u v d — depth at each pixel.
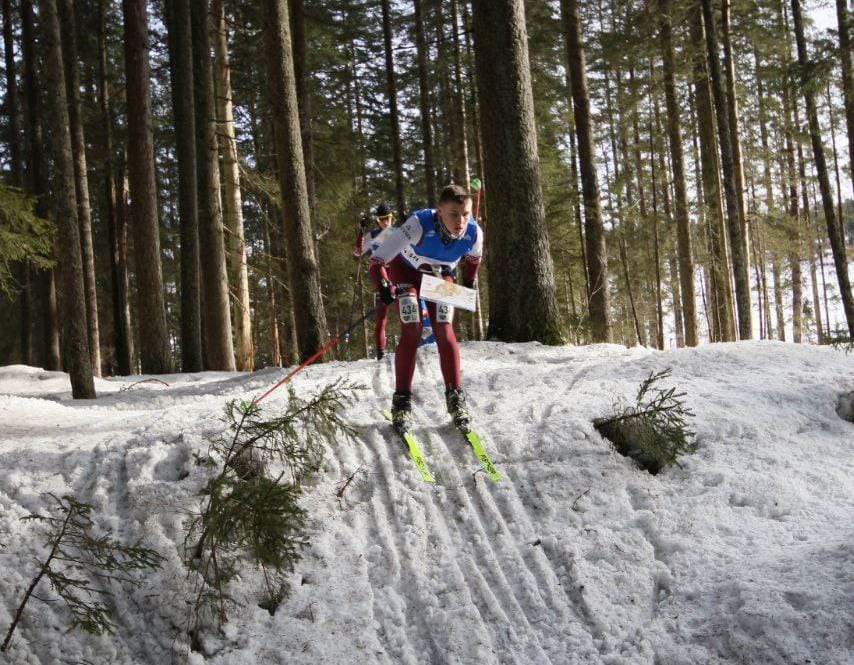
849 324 14.13
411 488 3.73
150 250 13.02
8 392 10.27
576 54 12.39
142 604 3.00
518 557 3.33
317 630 2.93
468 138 19.98
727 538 3.34
